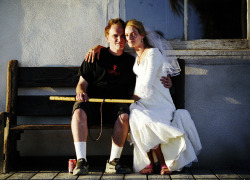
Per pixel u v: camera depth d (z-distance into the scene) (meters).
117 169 3.14
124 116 3.14
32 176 3.13
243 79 3.69
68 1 3.79
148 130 3.08
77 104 3.19
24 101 3.64
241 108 3.69
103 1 3.79
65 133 3.76
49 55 3.77
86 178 3.00
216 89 3.69
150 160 3.26
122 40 3.41
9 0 3.78
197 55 3.70
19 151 3.63
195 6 3.84
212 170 3.43
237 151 3.67
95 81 3.52
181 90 3.51
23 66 3.76
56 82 3.67
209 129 3.68
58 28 3.78
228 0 3.85
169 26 3.85
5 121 3.34
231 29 3.84
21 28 3.78
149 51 3.28
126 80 3.50
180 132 3.05
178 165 3.14
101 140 3.75
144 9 3.84
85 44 3.78
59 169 3.43
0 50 3.77
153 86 3.30
